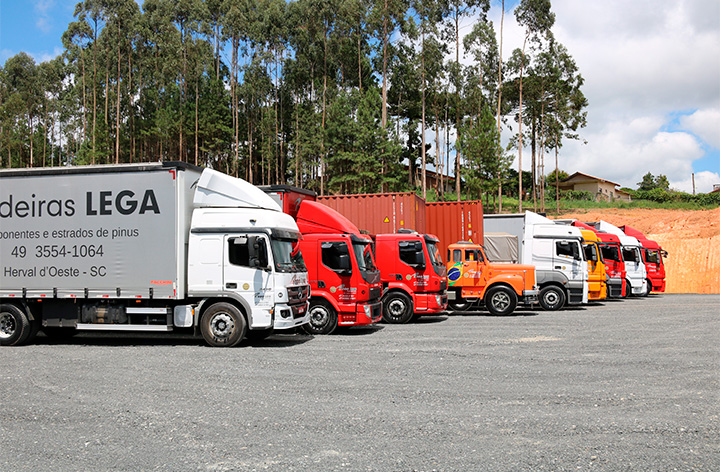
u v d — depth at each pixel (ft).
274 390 23.20
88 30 203.72
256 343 37.83
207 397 22.07
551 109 175.83
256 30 198.18
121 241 36.45
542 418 19.04
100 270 36.58
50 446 16.47
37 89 233.55
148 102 211.82
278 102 212.43
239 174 215.72
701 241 115.85
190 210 37.29
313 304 43.60
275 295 35.53
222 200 37.06
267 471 14.32
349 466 14.61
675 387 23.68
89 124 217.36
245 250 35.96
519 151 159.84
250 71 201.77
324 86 183.21
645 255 89.66
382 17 157.38
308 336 42.19
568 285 63.46
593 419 18.90
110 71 211.41
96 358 31.35
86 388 23.75
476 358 30.78
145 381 25.03
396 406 20.66
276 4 199.11
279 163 208.13
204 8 212.64
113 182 36.73
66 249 37.04
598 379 25.32
